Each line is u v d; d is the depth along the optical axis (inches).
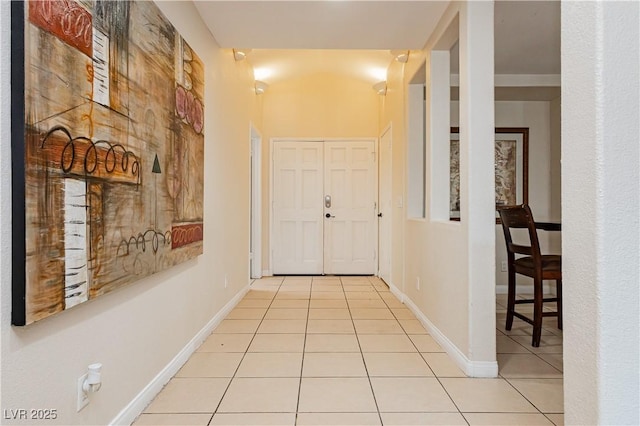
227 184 131.1
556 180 169.2
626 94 34.9
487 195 85.1
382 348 101.6
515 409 70.6
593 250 35.2
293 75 200.1
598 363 34.7
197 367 88.4
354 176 211.0
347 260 211.5
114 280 56.8
